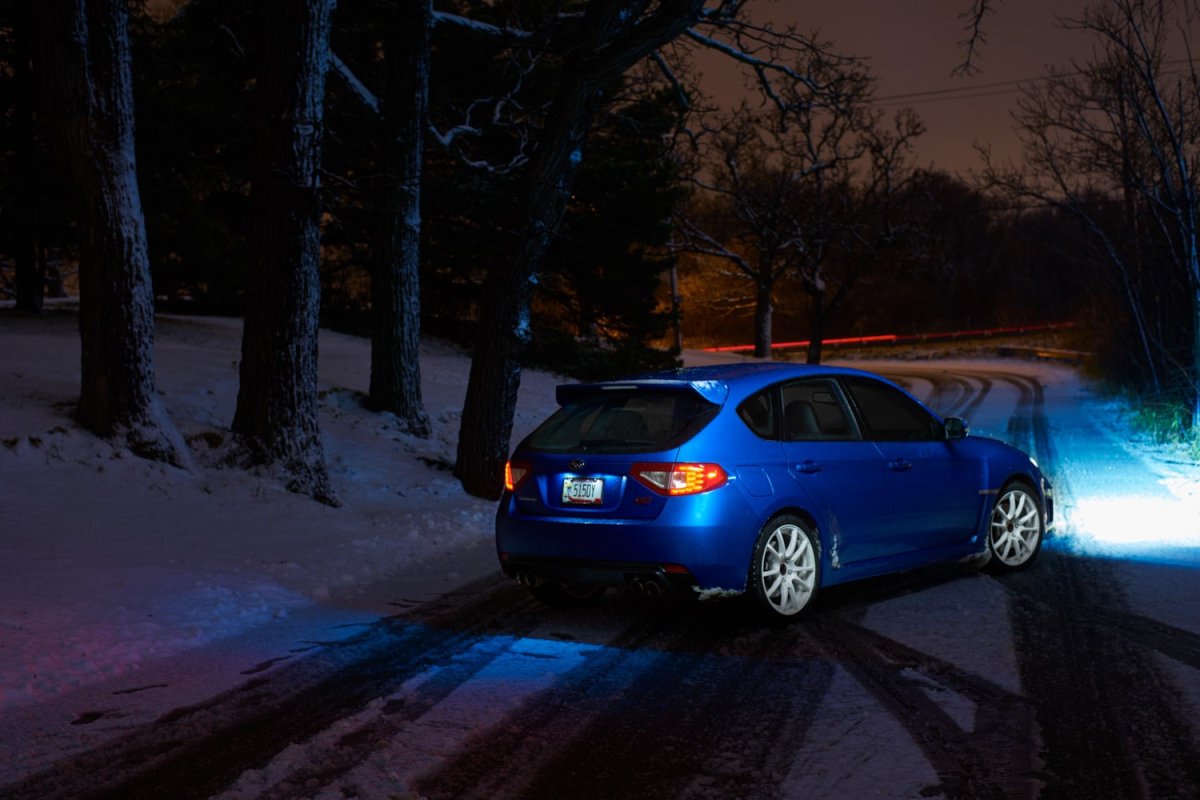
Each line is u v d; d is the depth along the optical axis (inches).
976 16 574.9
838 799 152.9
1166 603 271.3
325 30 457.7
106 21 425.1
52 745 181.9
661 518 243.6
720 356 2142.0
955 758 167.5
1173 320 855.7
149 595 284.2
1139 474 562.3
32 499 381.1
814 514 262.4
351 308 1205.1
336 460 516.4
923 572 319.3
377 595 310.7
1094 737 175.6
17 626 245.6
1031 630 246.8
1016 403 1147.9
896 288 3208.7
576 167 494.9
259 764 172.2
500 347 516.7
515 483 270.8
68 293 1935.3
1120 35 661.9
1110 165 776.3
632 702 201.3
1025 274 3115.2
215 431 468.8
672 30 443.5
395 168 627.5
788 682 211.2
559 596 284.2
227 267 1037.2
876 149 2092.8
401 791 158.7
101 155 431.2
